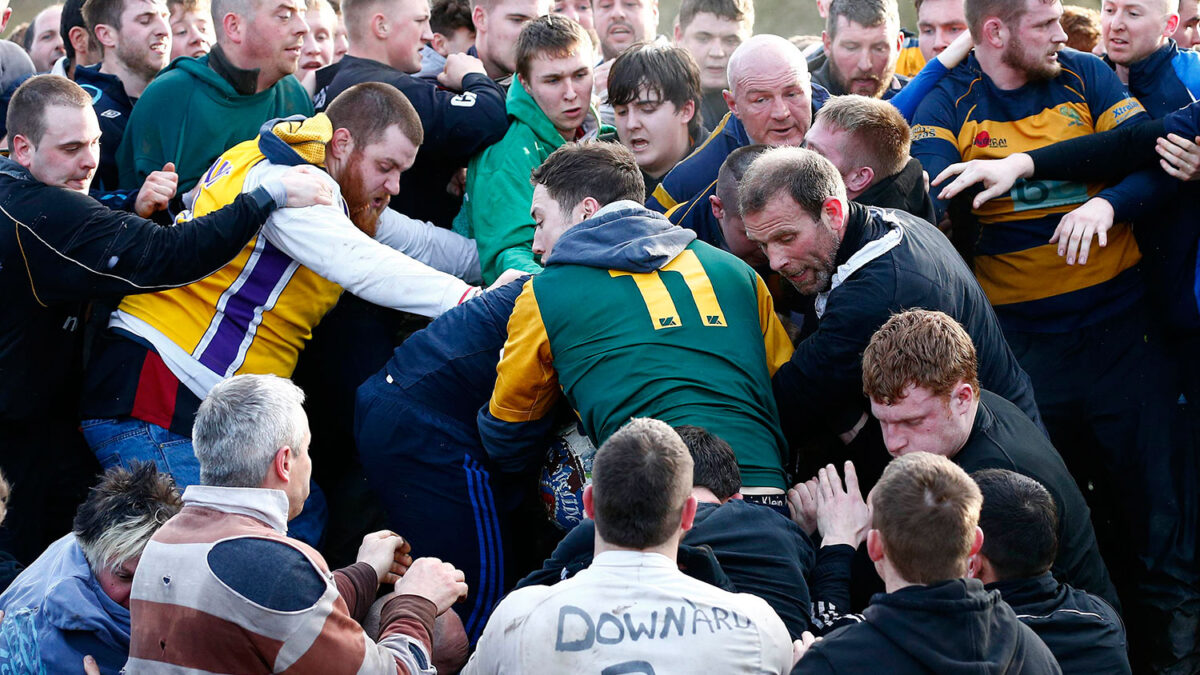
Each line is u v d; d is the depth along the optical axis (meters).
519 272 14.08
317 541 15.06
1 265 13.88
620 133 16.77
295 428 10.62
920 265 12.48
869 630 8.77
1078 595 10.52
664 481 9.03
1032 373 16.06
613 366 12.01
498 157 16.16
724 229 14.46
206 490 10.38
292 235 14.02
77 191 14.05
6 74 18.89
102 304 14.73
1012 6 15.28
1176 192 15.82
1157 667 15.85
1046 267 15.85
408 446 13.22
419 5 17.09
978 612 8.66
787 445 12.77
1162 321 16.30
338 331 15.60
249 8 15.41
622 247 12.42
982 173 15.09
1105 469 16.20
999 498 10.30
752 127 15.60
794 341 14.92
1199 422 16.12
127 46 17.19
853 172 13.80
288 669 9.83
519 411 12.69
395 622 10.73
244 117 15.95
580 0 22.45
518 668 8.91
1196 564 15.96
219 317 14.28
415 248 15.81
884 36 18.59
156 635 9.98
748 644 9.02
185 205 15.43
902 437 11.38
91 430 14.54
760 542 10.56
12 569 13.50
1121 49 16.58
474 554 13.25
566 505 13.21
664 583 9.00
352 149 14.49
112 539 11.30
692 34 20.55
